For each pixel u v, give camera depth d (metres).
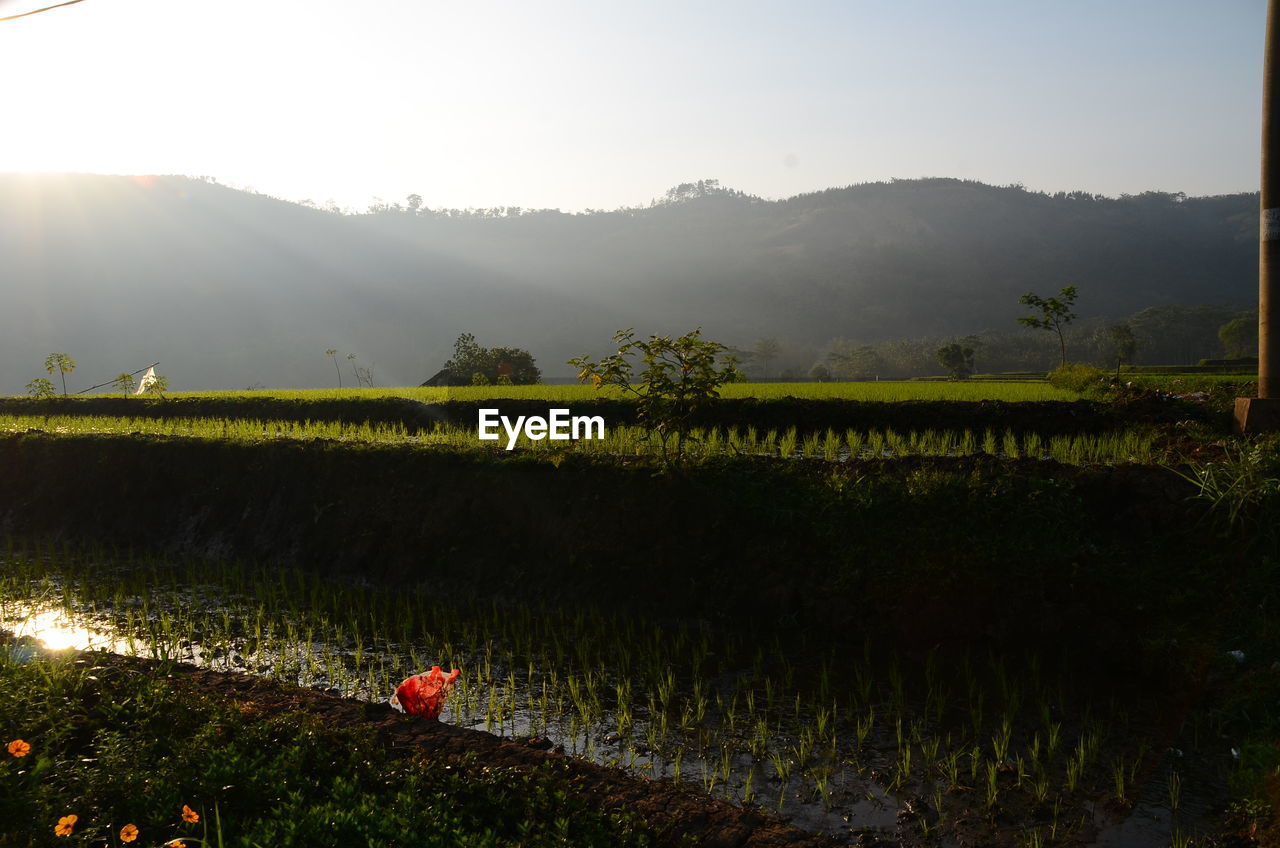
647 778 5.61
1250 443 9.45
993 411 15.21
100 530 14.34
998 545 7.97
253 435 15.20
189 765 4.86
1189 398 14.23
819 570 8.62
